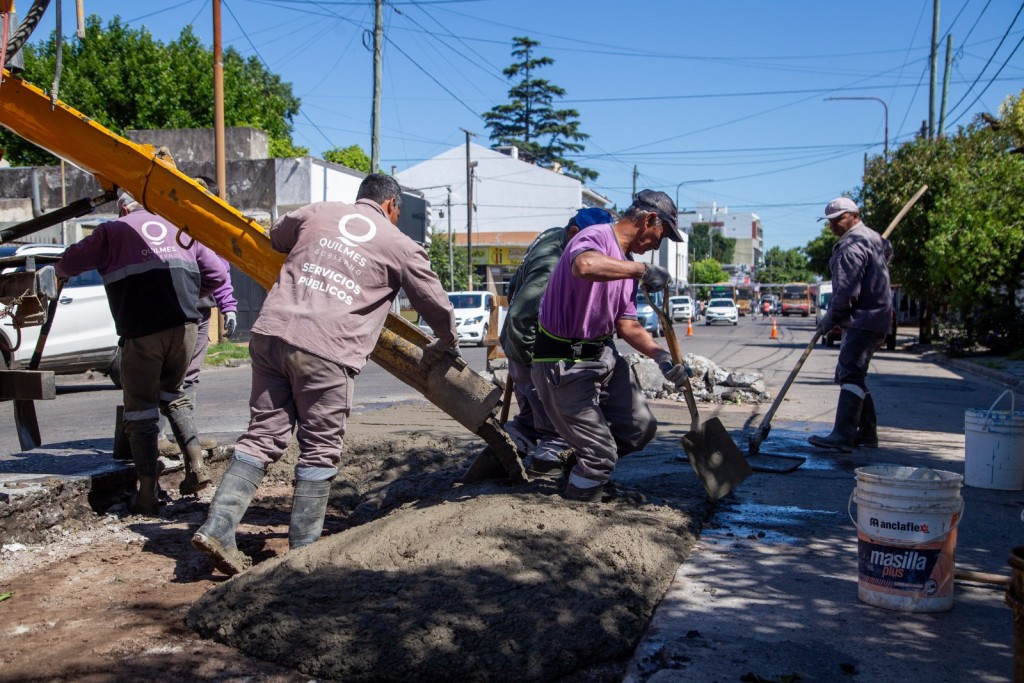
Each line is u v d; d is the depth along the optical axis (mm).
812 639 2955
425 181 55406
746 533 4184
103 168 4566
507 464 4594
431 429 6910
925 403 11359
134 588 3703
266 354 3752
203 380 13664
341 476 5602
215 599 3172
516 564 3219
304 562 3277
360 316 3830
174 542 4402
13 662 2932
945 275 21938
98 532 4566
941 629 3049
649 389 10562
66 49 33312
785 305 72062
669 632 3002
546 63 68312
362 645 2811
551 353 4000
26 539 4301
